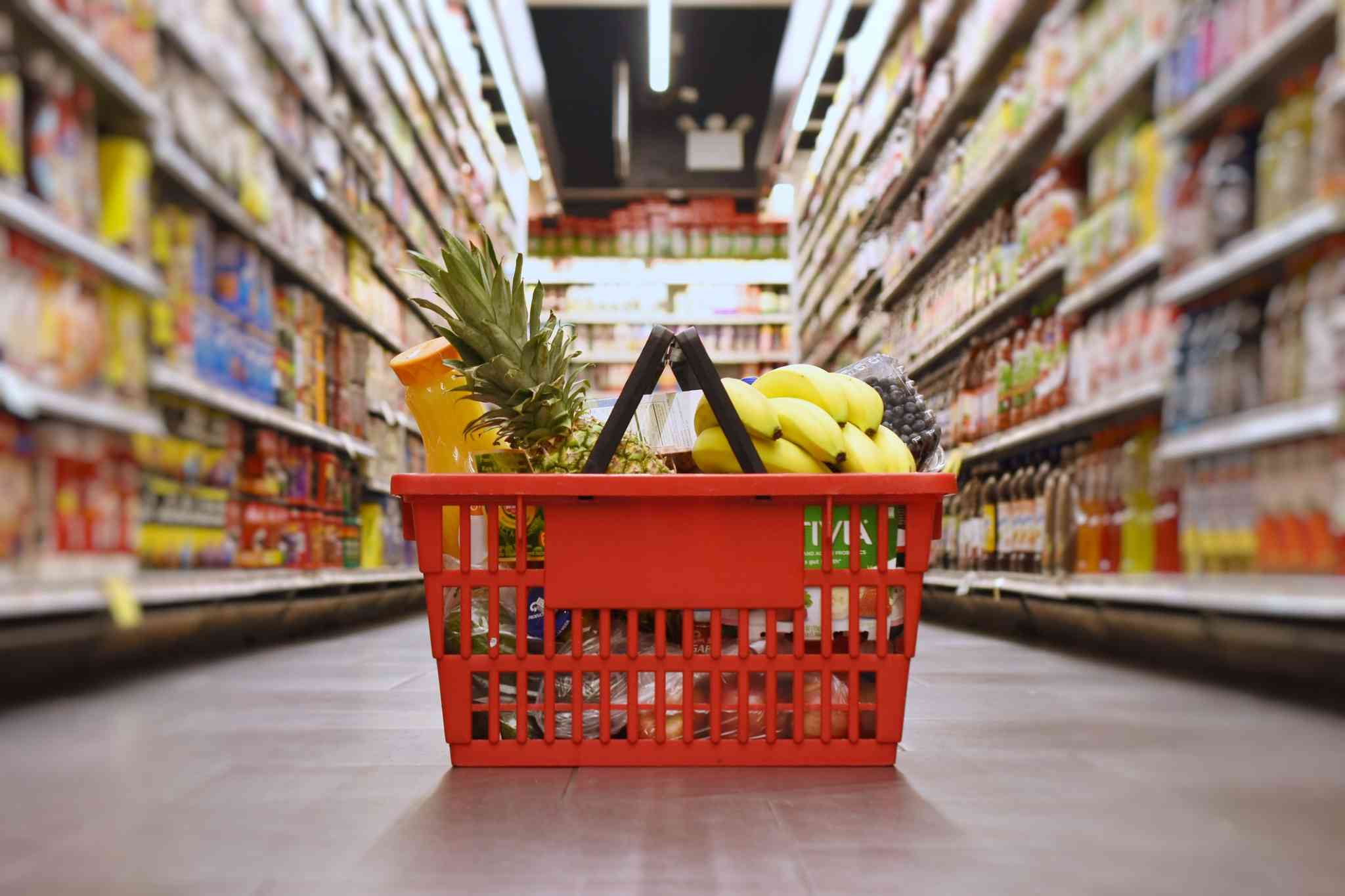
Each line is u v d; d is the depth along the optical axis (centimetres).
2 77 203
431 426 174
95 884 83
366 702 200
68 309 222
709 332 1120
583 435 143
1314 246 216
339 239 429
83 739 157
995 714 185
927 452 170
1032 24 380
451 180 645
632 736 129
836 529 129
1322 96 209
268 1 335
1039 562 361
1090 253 320
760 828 101
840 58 948
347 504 441
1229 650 255
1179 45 264
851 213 709
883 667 130
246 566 328
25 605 197
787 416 143
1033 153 375
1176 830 102
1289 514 217
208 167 293
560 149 1162
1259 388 232
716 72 1061
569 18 941
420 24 569
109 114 251
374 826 102
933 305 511
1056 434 358
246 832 100
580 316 1111
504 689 140
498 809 108
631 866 88
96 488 232
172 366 270
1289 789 121
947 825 103
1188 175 258
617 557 127
